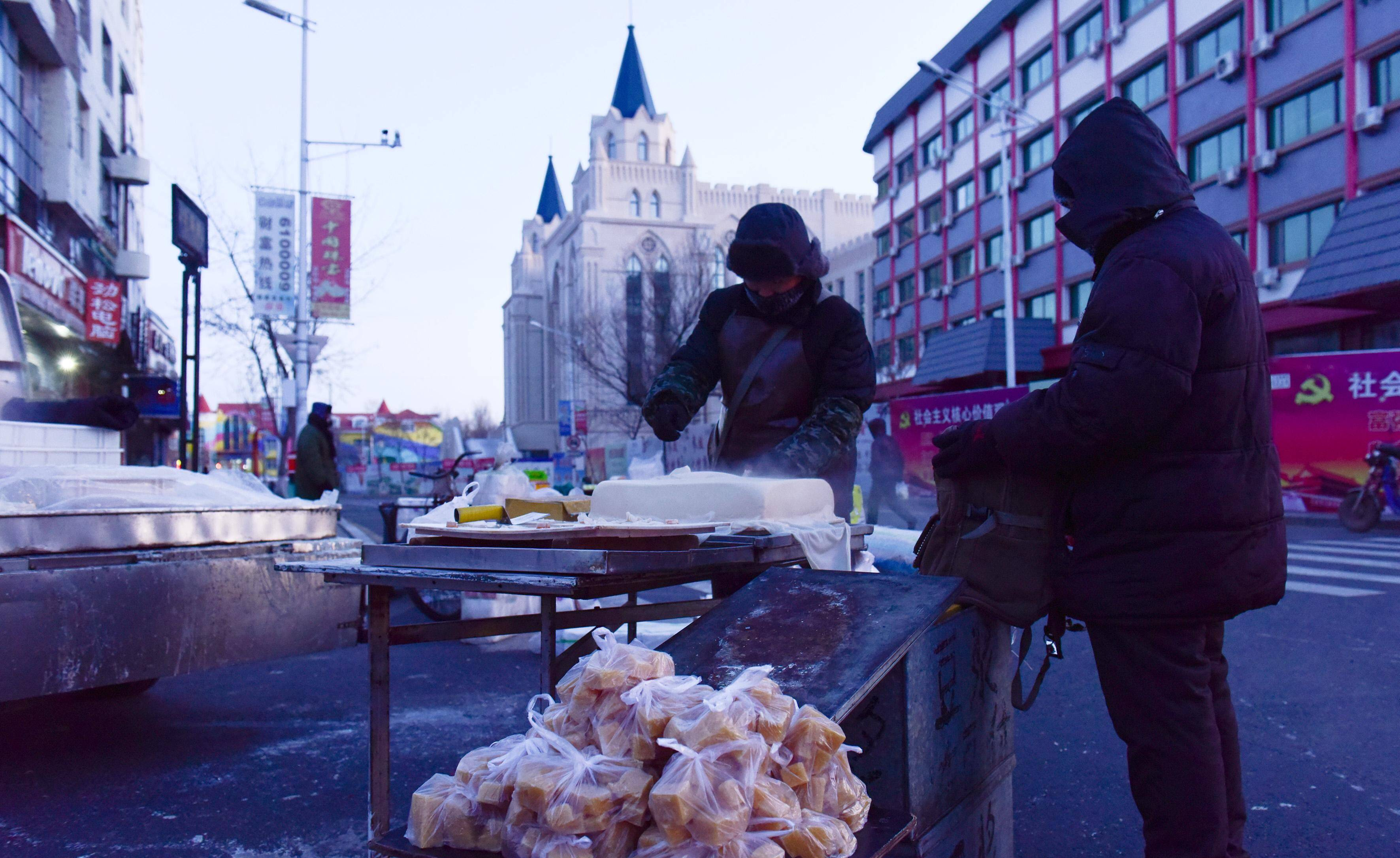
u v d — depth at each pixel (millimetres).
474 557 1867
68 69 20031
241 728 4055
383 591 2051
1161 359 1699
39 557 3131
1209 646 1978
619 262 59844
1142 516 1784
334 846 2748
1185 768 1770
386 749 2043
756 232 2877
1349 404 14359
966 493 2090
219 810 3043
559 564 1741
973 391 20953
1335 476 14484
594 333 40438
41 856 2682
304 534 4109
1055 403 1799
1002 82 31047
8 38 17250
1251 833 2814
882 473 13188
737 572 2223
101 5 24078
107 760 3584
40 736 3938
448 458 11883
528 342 82625
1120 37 24906
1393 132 17656
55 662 3041
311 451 9766
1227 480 1756
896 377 37500
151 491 3637
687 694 1310
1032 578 1964
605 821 1186
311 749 3713
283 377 25188
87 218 21891
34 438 3920
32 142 18844
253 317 24672
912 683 1713
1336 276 15969
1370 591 7270
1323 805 3021
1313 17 19141
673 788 1152
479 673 5090
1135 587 1790
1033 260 29469
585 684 1337
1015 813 3045
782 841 1197
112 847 2748
